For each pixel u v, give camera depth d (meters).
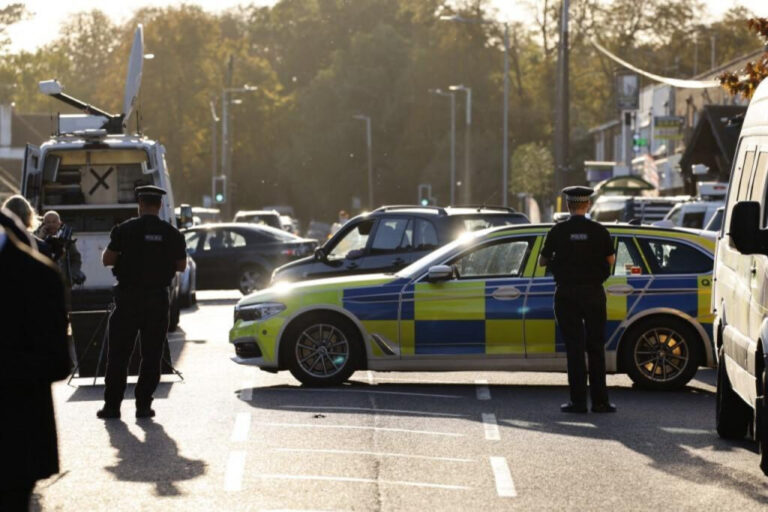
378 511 22.86
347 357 39.81
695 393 39.28
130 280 33.47
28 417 15.34
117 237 33.44
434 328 39.62
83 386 40.34
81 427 32.09
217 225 87.25
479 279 39.75
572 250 34.62
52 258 21.39
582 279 34.69
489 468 26.91
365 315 39.75
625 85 170.75
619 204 122.06
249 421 32.91
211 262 86.50
